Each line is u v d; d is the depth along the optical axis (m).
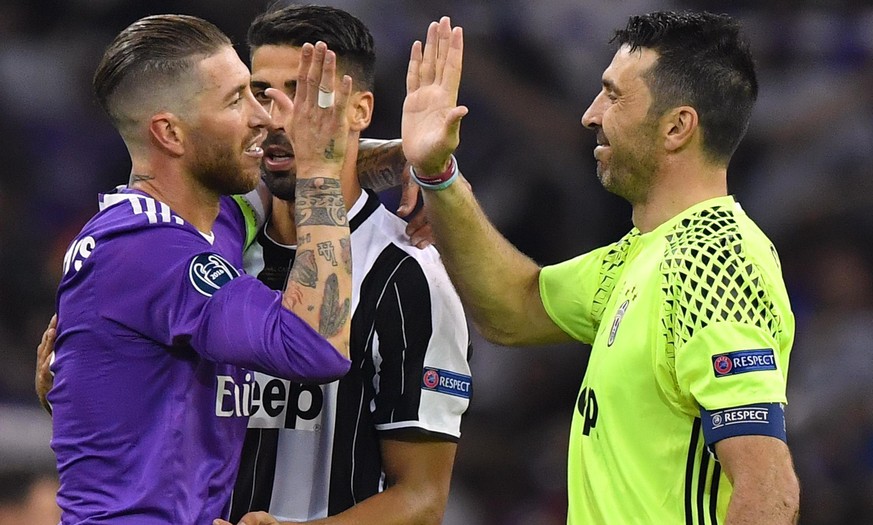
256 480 11.58
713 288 10.14
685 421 10.50
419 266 12.04
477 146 31.55
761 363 9.90
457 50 11.77
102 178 32.25
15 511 12.35
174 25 10.39
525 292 12.62
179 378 10.07
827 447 26.38
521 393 28.62
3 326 28.73
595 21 33.34
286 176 11.37
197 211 10.61
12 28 33.53
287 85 11.55
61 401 10.20
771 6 34.72
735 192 32.41
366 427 11.90
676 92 11.19
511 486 27.48
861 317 29.16
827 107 32.66
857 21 34.50
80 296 10.00
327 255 10.14
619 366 10.74
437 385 11.89
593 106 11.83
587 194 31.05
